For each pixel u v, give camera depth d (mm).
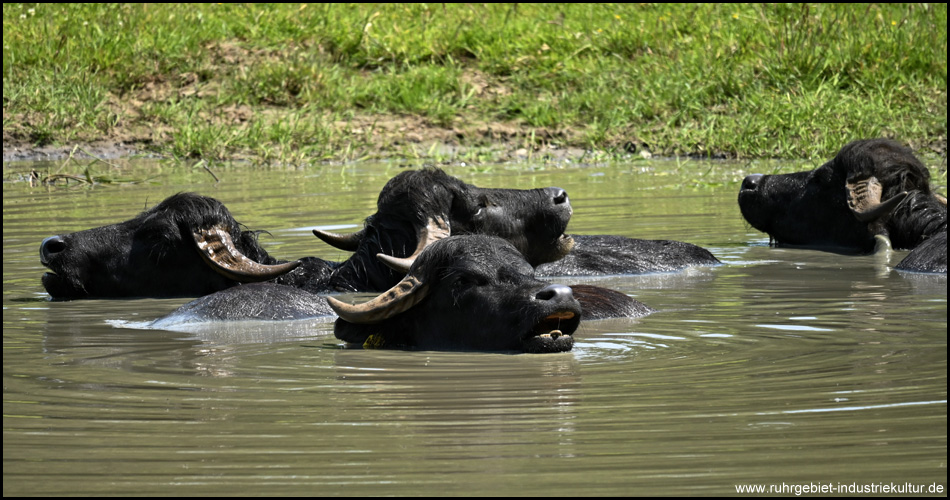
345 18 95625
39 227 46031
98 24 88688
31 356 25781
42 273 38500
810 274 36406
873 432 18344
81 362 25000
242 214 49406
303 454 17734
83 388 22312
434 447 17984
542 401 20641
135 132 76812
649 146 74312
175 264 35562
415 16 98688
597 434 18500
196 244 34938
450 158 71500
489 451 17734
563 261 38250
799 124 71562
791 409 19797
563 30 92500
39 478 16906
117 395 21672
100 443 18500
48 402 21203
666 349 25281
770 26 86750
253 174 65562
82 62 83062
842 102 74000
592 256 38875
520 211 36312
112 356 25688
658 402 20422
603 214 49219
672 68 83062
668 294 33188
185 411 20391
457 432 18766
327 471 16938
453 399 20938
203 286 35781
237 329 29328
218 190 57719
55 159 71938
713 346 25484
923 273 35906
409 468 16984
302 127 75938
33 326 30094
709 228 46500
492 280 26234
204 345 26984
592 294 30781
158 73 84250
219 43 89250
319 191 56844
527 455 17516
